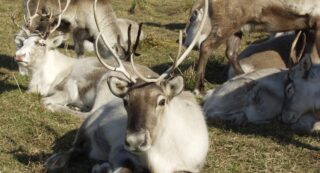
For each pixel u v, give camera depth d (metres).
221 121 9.11
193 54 13.95
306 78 8.62
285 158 7.67
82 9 13.23
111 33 13.41
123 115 6.81
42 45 10.16
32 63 10.16
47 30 10.52
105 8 13.39
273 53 11.82
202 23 6.38
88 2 13.24
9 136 8.12
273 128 8.88
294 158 7.71
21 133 8.25
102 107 7.35
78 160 7.21
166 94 5.94
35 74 10.28
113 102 7.26
